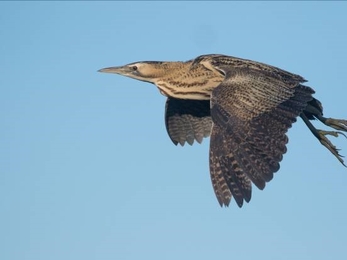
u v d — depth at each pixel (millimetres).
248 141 14258
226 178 14172
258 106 14625
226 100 14680
